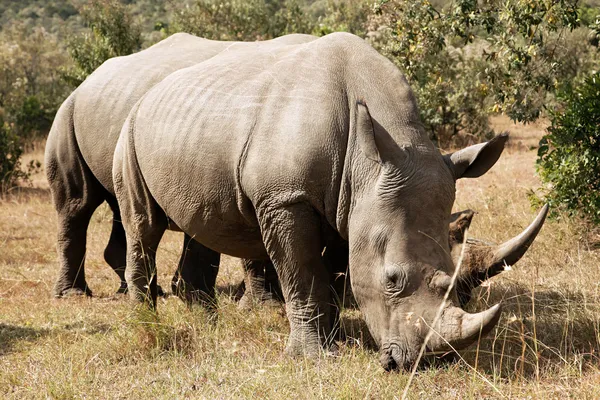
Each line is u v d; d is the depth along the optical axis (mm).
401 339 6566
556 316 8406
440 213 6773
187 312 8992
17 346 8609
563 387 6441
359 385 6559
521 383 6586
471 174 7047
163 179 8523
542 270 10508
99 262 13719
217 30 32438
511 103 12266
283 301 10125
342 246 8172
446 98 26000
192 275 9984
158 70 11016
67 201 11727
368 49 7699
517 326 7918
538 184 16844
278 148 7430
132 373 7488
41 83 50469
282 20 34250
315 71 7648
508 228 12164
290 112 7496
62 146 11695
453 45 26406
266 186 7473
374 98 7324
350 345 7895
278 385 6801
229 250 8586
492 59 11984
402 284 6543
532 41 11656
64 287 11555
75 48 29984
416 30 12305
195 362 7660
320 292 7648
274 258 7719
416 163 6863
